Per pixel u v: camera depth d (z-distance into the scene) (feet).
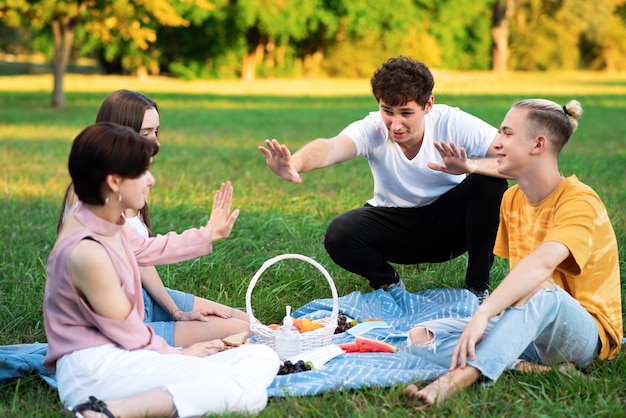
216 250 19.21
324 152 14.52
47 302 10.34
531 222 12.03
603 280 11.64
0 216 24.26
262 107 73.77
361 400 10.75
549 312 10.89
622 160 36.70
